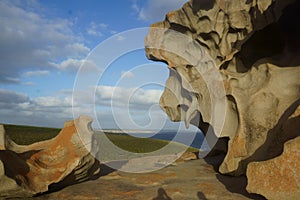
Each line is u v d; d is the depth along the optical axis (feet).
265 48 30.09
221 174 28.48
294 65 25.89
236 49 31.27
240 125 26.66
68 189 23.04
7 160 20.65
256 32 28.12
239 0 27.86
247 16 28.07
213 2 30.37
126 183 25.13
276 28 27.20
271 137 23.38
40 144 25.77
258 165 17.74
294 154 16.22
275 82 25.80
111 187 23.61
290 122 20.39
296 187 15.70
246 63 31.68
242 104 27.25
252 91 27.25
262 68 27.50
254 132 25.35
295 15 24.98
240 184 23.57
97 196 20.80
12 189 18.95
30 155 23.70
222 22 31.35
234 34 31.37
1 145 21.13
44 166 23.22
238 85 28.86
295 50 26.76
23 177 20.52
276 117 23.95
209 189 22.34
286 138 20.31
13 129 68.33
